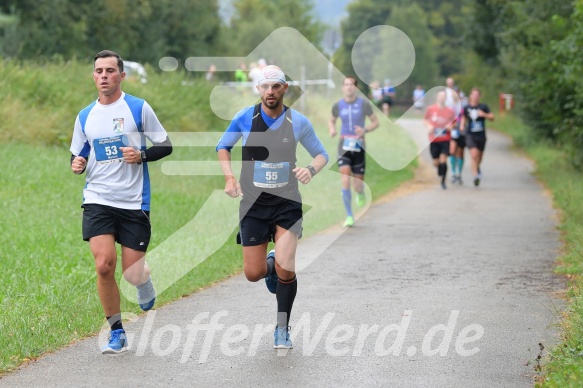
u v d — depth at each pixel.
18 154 41.66
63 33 99.25
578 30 41.81
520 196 44.72
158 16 117.69
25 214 30.45
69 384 14.31
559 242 29.44
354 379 14.59
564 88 48.47
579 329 16.19
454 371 15.02
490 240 30.09
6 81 50.38
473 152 50.06
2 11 94.75
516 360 15.65
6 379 14.59
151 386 14.23
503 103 114.69
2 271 22.55
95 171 16.38
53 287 20.92
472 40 94.06
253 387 14.18
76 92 52.38
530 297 20.80
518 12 56.31
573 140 49.94
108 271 16.11
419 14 161.38
